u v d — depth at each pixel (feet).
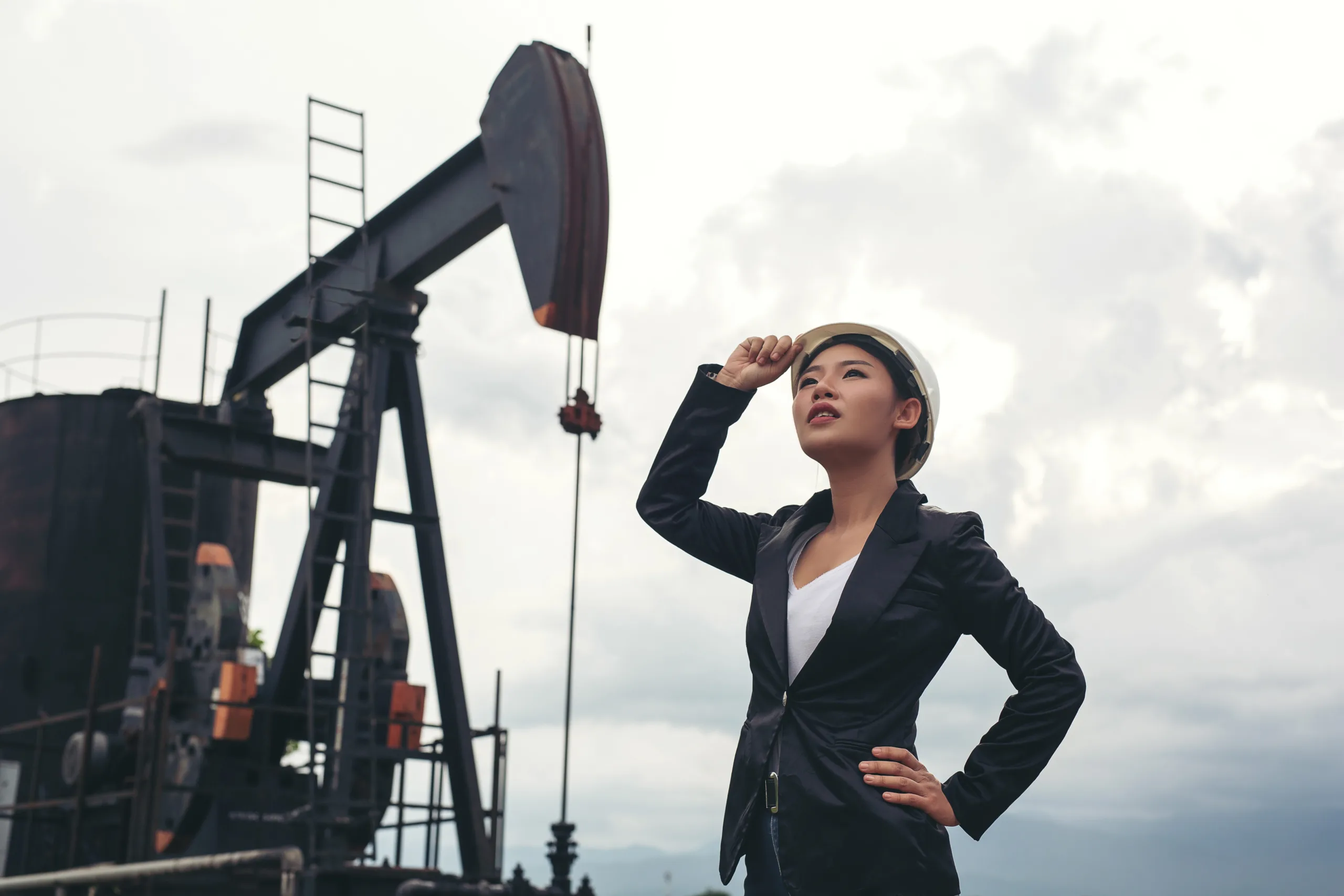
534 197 49.93
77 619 85.25
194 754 56.75
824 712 10.03
